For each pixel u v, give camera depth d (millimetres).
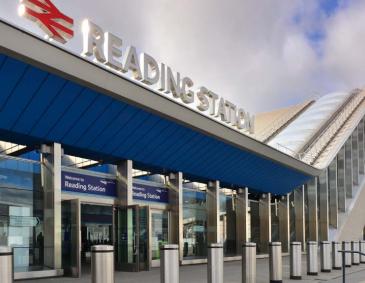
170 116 17266
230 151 22344
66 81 13359
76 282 13352
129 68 15523
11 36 11414
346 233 40719
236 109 22188
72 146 16016
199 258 22578
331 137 41531
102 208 18297
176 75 17828
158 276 15133
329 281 14445
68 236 15289
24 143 15609
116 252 17641
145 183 20000
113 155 17641
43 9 12867
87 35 13914
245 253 12125
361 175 47438
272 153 25391
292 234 33406
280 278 13641
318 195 38250
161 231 20703
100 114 15328
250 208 28984
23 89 12844
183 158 20531
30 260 14812
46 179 15469
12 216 14641
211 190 24109
